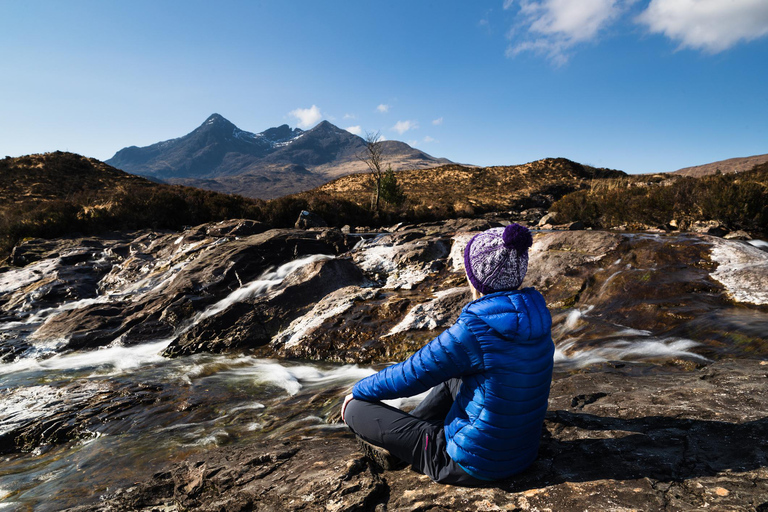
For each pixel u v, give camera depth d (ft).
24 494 9.79
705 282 18.54
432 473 6.62
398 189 115.14
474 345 5.53
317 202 74.08
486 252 5.69
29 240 41.52
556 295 20.77
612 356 14.55
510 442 5.86
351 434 10.94
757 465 5.97
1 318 26.78
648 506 5.38
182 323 23.26
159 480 9.00
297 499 6.89
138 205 54.85
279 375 17.19
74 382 17.07
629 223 51.42
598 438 7.52
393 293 23.84
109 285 31.89
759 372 10.42
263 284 25.13
